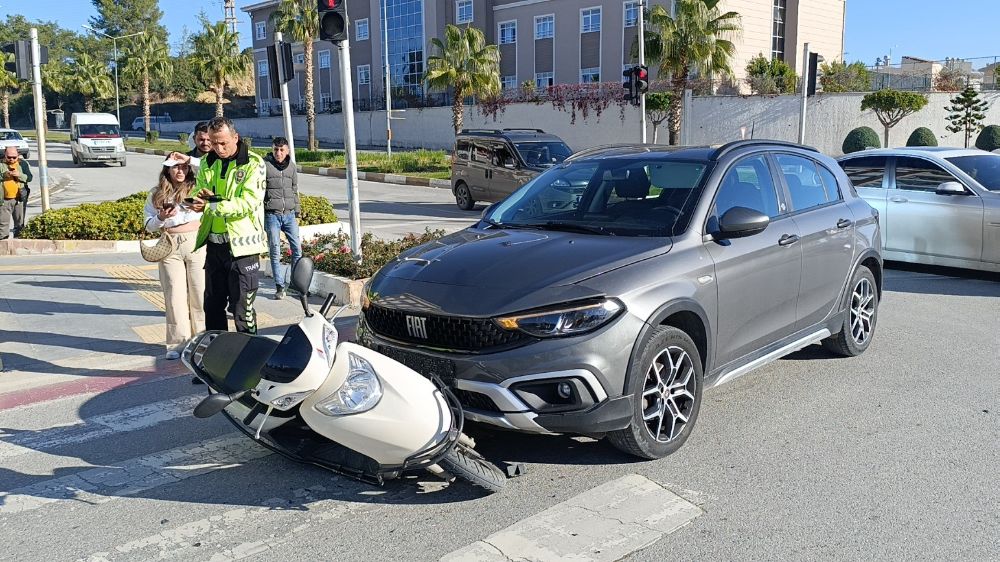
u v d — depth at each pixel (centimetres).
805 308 570
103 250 1216
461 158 1898
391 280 456
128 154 4478
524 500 412
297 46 3972
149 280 986
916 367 629
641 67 1952
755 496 413
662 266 448
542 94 3741
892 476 434
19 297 890
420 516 397
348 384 378
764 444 480
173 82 8550
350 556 361
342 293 847
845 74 3309
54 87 7881
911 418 520
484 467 407
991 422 511
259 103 6338
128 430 520
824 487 422
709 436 494
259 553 365
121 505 414
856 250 621
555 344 400
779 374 616
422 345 423
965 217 948
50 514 406
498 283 424
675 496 414
